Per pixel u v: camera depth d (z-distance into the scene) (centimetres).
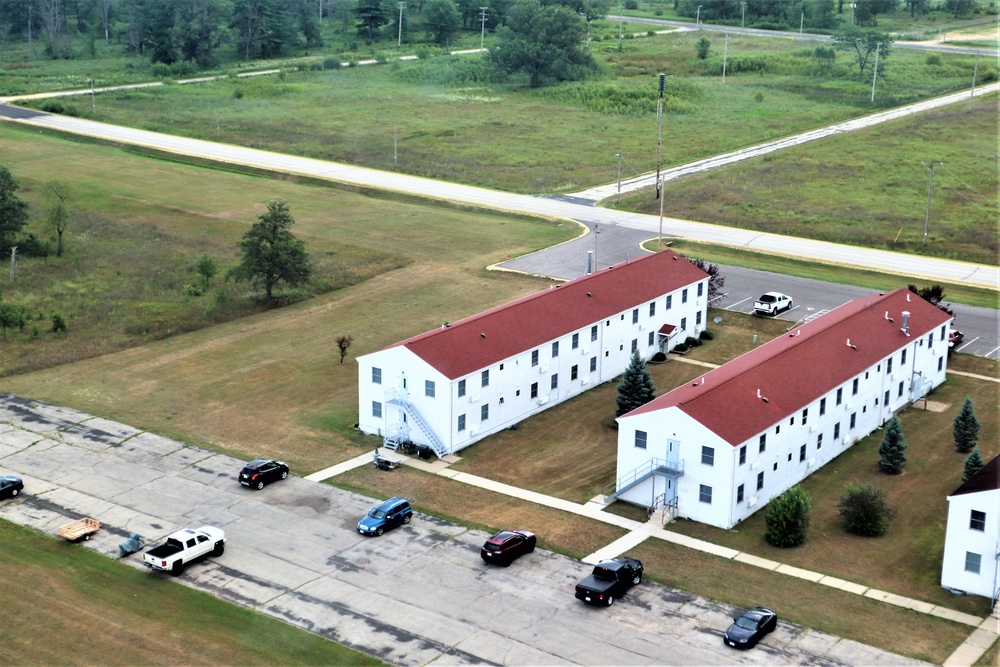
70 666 5016
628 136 19512
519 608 5481
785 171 16712
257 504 6625
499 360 7656
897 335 8181
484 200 15038
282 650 5122
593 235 13225
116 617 5403
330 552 6050
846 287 11275
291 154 17775
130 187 15600
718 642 5175
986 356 9412
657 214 14338
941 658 5066
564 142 18988
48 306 10631
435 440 7388
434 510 6569
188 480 6950
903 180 16125
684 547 6159
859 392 7606
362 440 7619
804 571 5900
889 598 5619
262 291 11056
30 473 7025
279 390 8512
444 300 10769
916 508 6681
